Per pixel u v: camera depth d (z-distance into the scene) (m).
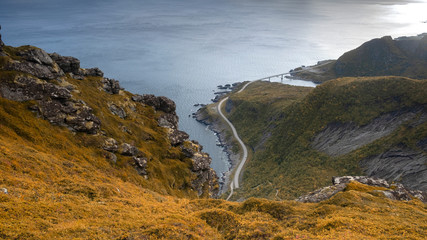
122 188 59.47
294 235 35.31
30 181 43.03
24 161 48.88
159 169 94.00
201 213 46.34
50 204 36.47
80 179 53.53
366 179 76.00
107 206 42.72
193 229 38.88
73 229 31.12
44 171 49.62
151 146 103.75
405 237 34.66
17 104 71.19
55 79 92.38
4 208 31.59
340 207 48.19
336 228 37.12
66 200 40.53
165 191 86.19
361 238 33.25
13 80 73.88
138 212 43.22
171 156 106.06
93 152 75.94
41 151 62.28
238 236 38.47
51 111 76.12
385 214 47.25
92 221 35.44
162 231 34.25
